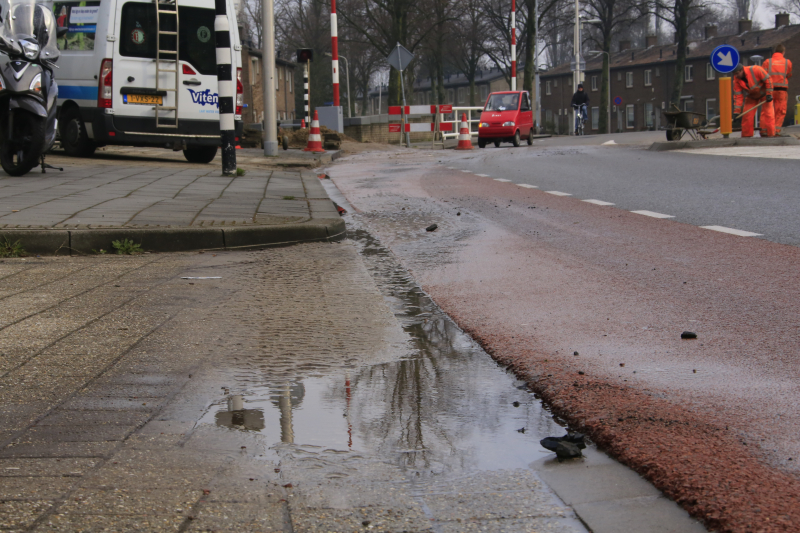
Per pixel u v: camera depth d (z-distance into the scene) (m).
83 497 2.34
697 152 16.41
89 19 14.26
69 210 8.05
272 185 11.52
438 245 7.29
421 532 2.16
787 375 3.41
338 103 26.58
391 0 48.31
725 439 2.70
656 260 6.11
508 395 3.38
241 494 2.38
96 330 4.42
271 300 5.22
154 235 7.00
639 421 2.90
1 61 10.63
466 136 23.42
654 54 83.81
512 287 5.49
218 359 3.91
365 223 8.76
